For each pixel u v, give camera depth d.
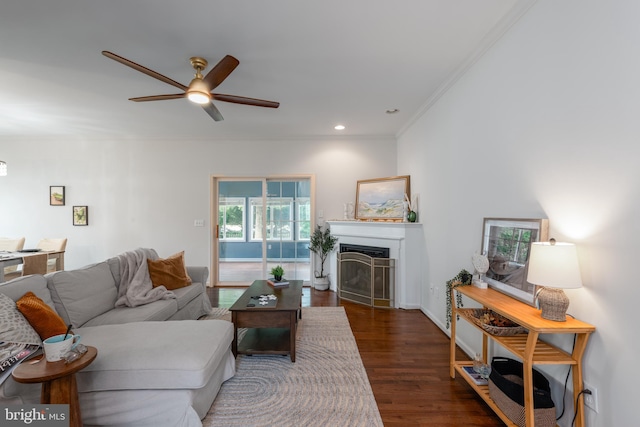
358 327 3.37
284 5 1.90
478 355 2.29
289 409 1.93
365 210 4.88
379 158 5.11
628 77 1.28
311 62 2.61
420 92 3.28
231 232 5.34
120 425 1.66
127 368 1.63
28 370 1.31
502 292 2.07
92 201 5.14
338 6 1.91
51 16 1.97
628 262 1.29
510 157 2.08
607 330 1.38
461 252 2.79
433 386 2.21
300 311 3.51
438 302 3.39
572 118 1.57
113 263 2.97
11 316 1.71
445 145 3.14
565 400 1.62
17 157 5.13
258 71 2.77
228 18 2.02
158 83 3.00
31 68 2.69
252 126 4.52
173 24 2.08
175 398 1.65
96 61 2.57
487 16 2.03
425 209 3.79
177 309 2.99
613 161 1.36
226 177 5.20
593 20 1.45
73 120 4.20
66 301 2.28
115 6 1.89
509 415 1.64
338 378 2.30
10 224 5.12
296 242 5.32
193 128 4.62
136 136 5.06
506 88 2.12
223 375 2.21
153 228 5.16
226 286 5.17
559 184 1.66
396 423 1.82
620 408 1.32
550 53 1.72
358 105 3.65
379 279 4.11
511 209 2.07
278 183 5.30
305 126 4.53
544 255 1.50
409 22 2.08
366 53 2.47
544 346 1.67
